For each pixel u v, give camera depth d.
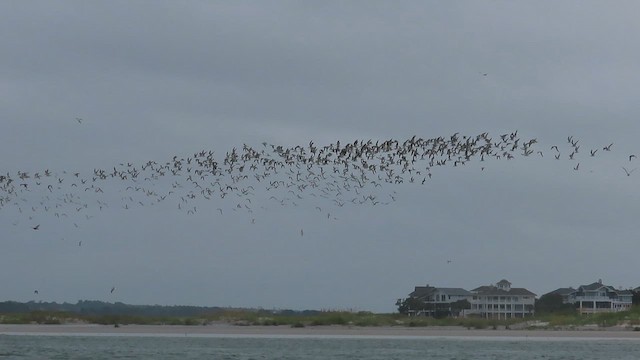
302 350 58.91
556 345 63.69
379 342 66.62
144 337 70.69
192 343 64.62
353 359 52.75
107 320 87.50
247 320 88.44
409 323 87.75
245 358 53.25
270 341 67.12
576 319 88.31
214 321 88.56
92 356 54.06
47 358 52.66
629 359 53.38
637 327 80.69
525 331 79.94
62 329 78.12
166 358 53.06
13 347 59.53
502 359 53.03
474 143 46.91
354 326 86.50
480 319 93.38
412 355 55.50
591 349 60.41
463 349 60.28
